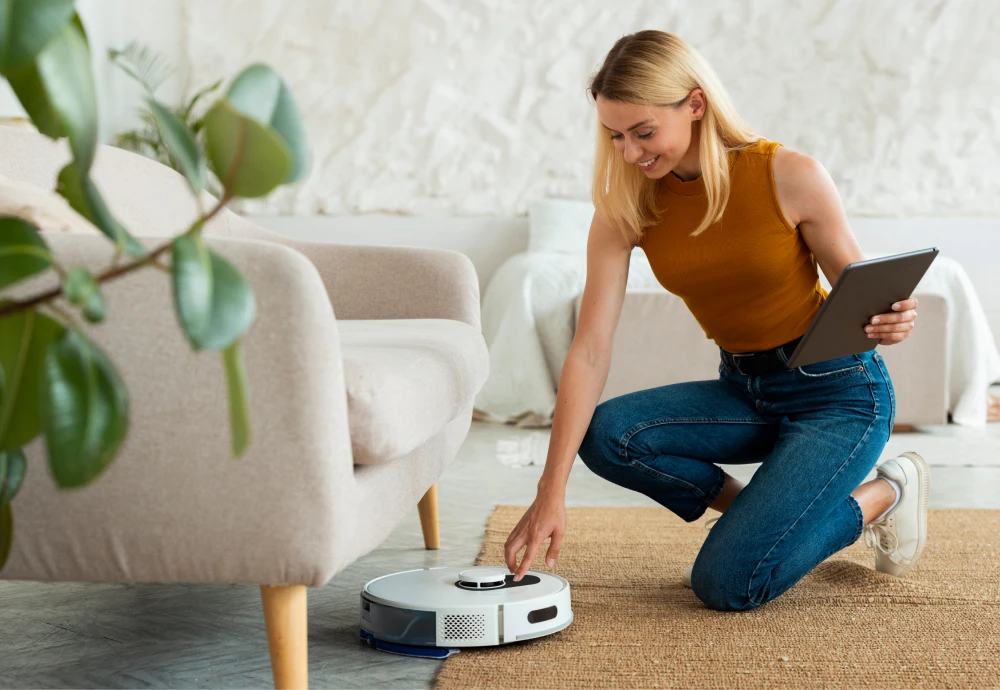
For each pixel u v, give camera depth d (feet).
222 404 3.52
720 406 5.83
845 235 5.29
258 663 4.58
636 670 4.41
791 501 5.22
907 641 4.83
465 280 6.88
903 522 5.91
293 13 17.76
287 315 3.45
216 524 3.57
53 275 3.43
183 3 17.58
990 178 17.72
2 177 4.83
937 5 17.53
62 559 3.65
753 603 5.30
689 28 17.71
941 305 12.53
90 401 1.84
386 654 4.73
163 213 7.02
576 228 16.94
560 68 17.87
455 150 18.02
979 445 11.62
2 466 2.37
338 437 3.60
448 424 5.80
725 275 5.41
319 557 3.57
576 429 5.33
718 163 5.14
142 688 4.26
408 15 17.80
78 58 1.73
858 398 5.51
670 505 5.99
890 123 17.70
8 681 4.33
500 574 5.08
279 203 18.02
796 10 17.61
